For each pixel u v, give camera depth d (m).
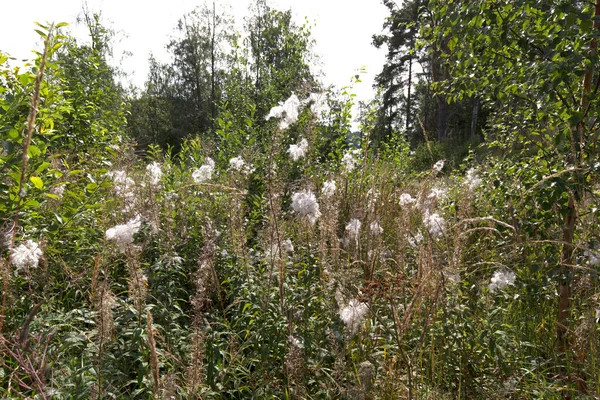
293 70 8.48
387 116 38.19
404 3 30.17
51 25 1.79
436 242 3.65
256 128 7.83
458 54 3.95
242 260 3.65
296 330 3.09
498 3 3.41
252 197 4.84
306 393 2.85
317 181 4.38
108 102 7.41
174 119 42.41
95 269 2.71
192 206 4.55
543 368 3.35
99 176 4.38
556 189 3.13
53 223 3.54
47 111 3.39
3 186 2.95
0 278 2.66
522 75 3.59
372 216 4.07
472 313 3.37
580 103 3.42
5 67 3.51
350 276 3.13
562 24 3.08
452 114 31.25
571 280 3.23
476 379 3.10
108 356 2.67
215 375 2.91
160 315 3.19
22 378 2.56
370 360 3.11
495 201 4.23
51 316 2.96
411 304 2.73
